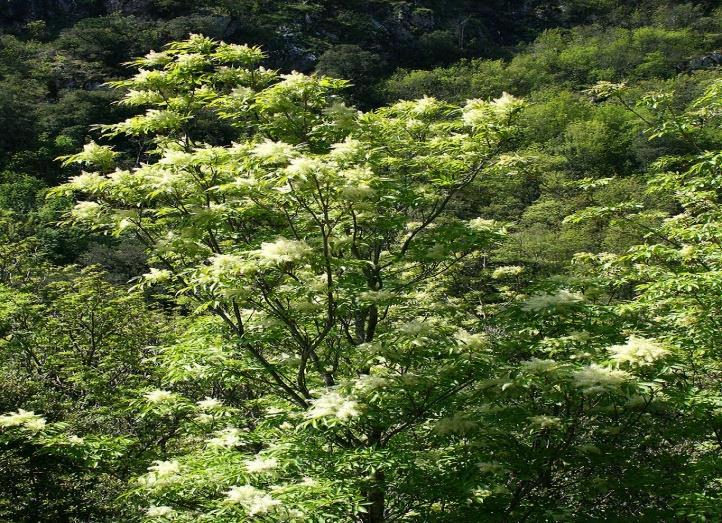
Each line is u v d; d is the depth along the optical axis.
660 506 9.27
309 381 11.64
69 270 28.03
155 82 10.70
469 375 8.75
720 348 9.46
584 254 14.25
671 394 8.27
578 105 72.56
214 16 85.19
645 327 10.20
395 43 105.31
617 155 59.38
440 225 10.55
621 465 8.62
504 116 9.60
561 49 103.06
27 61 72.69
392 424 9.34
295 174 7.55
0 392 13.35
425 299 16.02
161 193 9.64
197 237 9.39
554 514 8.05
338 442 9.52
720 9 113.19
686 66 94.06
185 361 9.44
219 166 9.11
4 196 46.69
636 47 95.56
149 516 8.29
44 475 11.86
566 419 7.96
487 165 10.45
